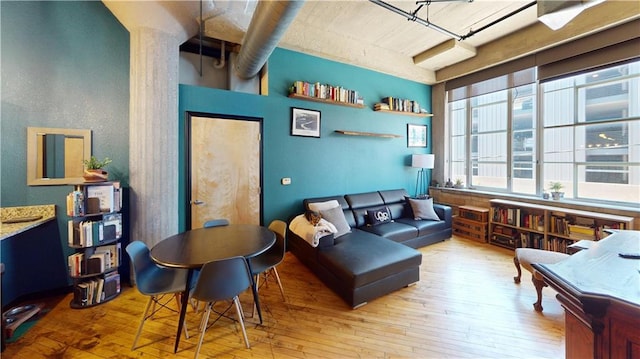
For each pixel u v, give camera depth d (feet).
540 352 5.90
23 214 8.01
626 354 3.27
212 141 10.95
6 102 7.81
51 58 8.28
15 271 7.91
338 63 14.01
